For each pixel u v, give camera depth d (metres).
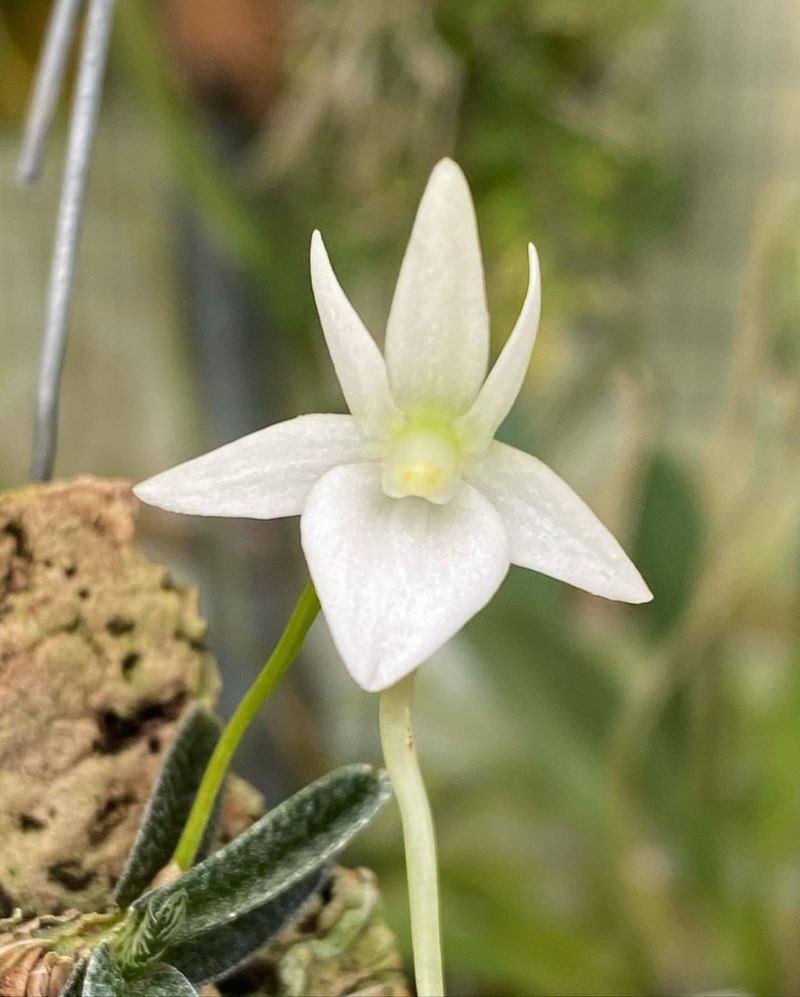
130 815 0.15
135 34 0.26
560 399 0.34
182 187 0.29
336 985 0.15
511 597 0.26
